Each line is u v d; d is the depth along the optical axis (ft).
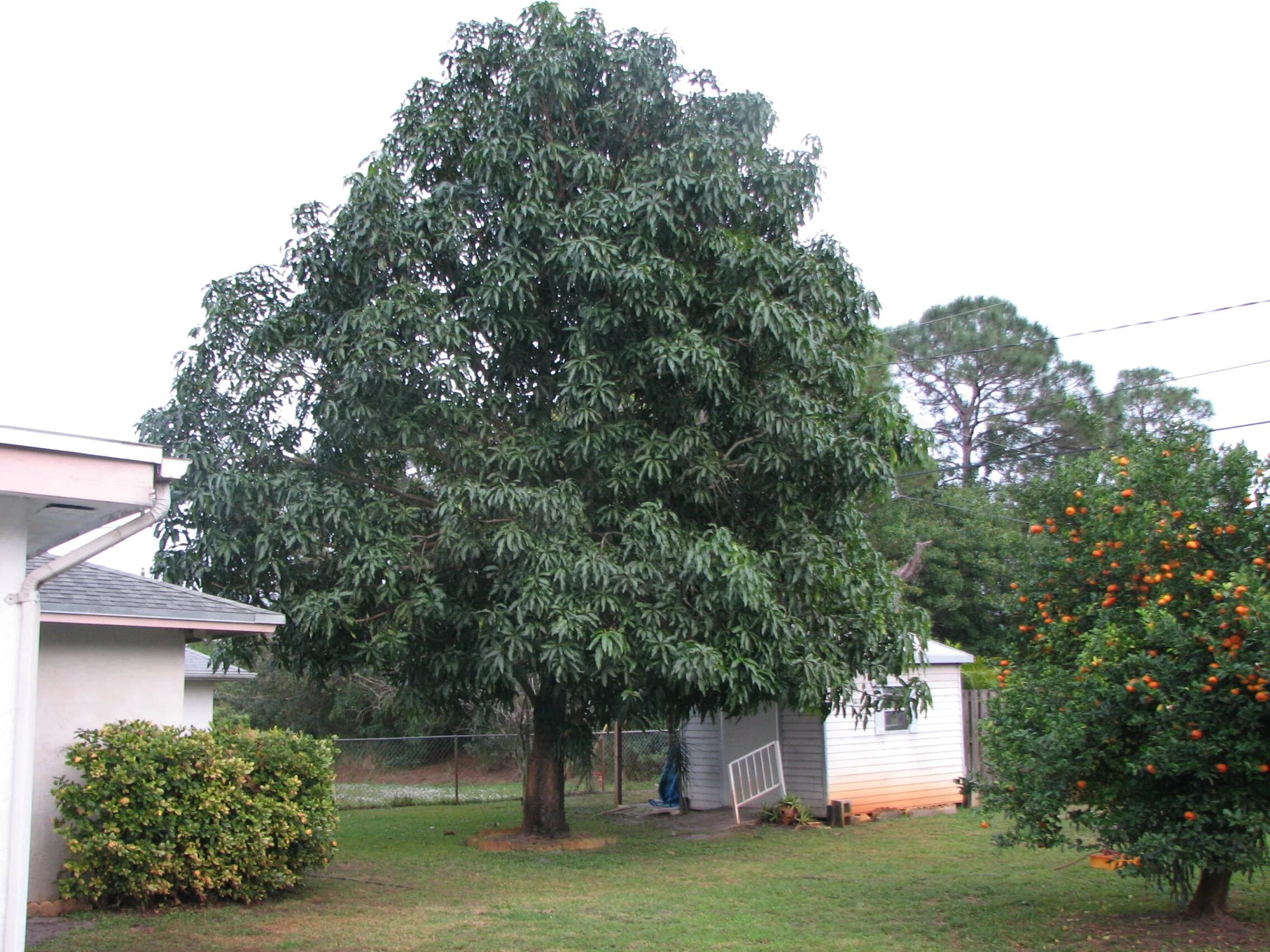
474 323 38.96
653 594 36.29
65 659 29.91
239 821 29.43
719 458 39.01
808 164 42.42
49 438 19.01
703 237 39.63
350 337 37.93
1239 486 24.49
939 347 111.24
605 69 41.37
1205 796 22.62
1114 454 29.14
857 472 39.37
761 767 52.26
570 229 38.63
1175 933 24.99
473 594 37.99
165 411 38.93
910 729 53.67
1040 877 34.04
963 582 88.69
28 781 19.43
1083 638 24.77
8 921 18.86
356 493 38.52
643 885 33.68
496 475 36.52
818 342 39.78
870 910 29.32
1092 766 23.36
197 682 52.11
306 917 28.02
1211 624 21.93
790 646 37.47
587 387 37.22
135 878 27.96
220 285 39.86
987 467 110.11
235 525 37.55
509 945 25.12
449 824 52.11
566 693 42.14
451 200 39.88
